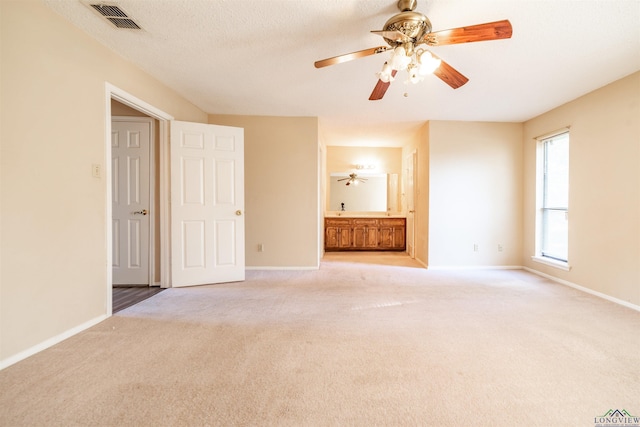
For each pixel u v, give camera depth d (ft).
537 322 7.56
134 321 7.61
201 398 4.58
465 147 14.06
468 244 14.16
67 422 4.06
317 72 9.18
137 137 10.88
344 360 5.71
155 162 10.90
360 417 4.17
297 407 4.38
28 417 4.14
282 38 7.36
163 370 5.35
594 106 10.07
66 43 6.57
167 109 10.39
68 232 6.64
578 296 9.78
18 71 5.60
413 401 4.52
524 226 14.06
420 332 6.97
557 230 12.42
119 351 6.03
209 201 11.22
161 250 10.84
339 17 6.49
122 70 8.25
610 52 7.65
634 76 8.73
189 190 10.93
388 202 21.06
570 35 6.91
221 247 11.46
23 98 5.69
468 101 11.37
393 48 6.06
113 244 11.05
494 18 6.39
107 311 7.80
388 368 5.44
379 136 17.57
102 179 7.57
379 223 19.97
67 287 6.63
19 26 5.61
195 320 7.71
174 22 6.70
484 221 14.15
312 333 6.92
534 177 13.32
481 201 14.12
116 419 4.12
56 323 6.38
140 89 8.98
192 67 8.91
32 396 4.58
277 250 13.93
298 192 13.85
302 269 13.89
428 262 14.19
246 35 7.23
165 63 8.66
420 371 5.34
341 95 11.05
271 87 10.35
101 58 7.54
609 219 9.45
